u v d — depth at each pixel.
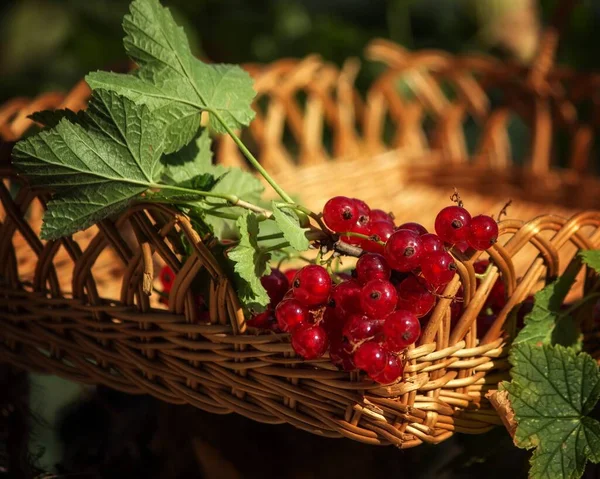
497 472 0.54
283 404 0.47
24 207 0.51
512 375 0.47
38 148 0.46
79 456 0.58
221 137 0.69
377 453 0.57
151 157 0.48
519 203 0.71
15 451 0.56
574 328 0.49
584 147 0.73
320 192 0.69
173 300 0.48
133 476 0.56
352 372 0.46
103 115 0.47
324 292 0.45
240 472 0.56
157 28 0.49
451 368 0.47
